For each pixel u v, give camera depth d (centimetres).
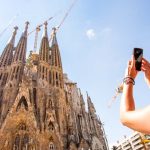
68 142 7244
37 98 8012
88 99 10519
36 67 9600
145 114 196
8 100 7562
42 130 6912
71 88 10412
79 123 8675
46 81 8900
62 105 8362
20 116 6781
